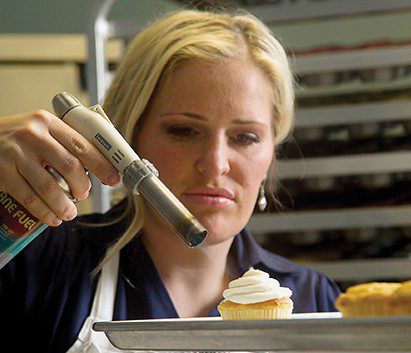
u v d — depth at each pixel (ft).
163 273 4.89
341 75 7.66
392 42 7.52
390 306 2.93
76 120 3.46
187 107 4.44
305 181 7.58
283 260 5.56
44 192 3.33
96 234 4.94
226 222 4.55
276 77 4.76
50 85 9.52
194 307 4.91
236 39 4.64
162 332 2.94
